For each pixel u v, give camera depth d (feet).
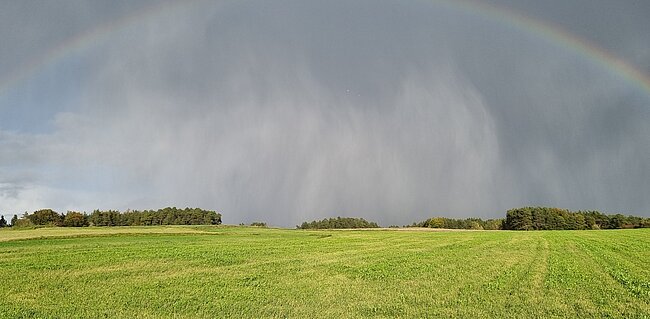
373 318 56.18
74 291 76.84
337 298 69.26
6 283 84.48
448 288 77.51
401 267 108.37
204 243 200.34
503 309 60.59
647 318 55.88
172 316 58.44
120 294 73.67
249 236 280.92
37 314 59.62
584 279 87.04
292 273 98.89
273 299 68.85
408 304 64.44
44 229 348.59
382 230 455.63
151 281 87.86
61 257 131.03
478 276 92.02
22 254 139.74
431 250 163.73
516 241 221.46
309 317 57.00
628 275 91.15
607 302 64.75
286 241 222.07
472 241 224.33
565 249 164.86
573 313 58.54
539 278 88.53
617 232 336.49
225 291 76.18
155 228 399.24
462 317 56.54
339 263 118.32
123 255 137.39
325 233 345.31
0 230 324.19
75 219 591.78
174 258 129.49
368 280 87.92
